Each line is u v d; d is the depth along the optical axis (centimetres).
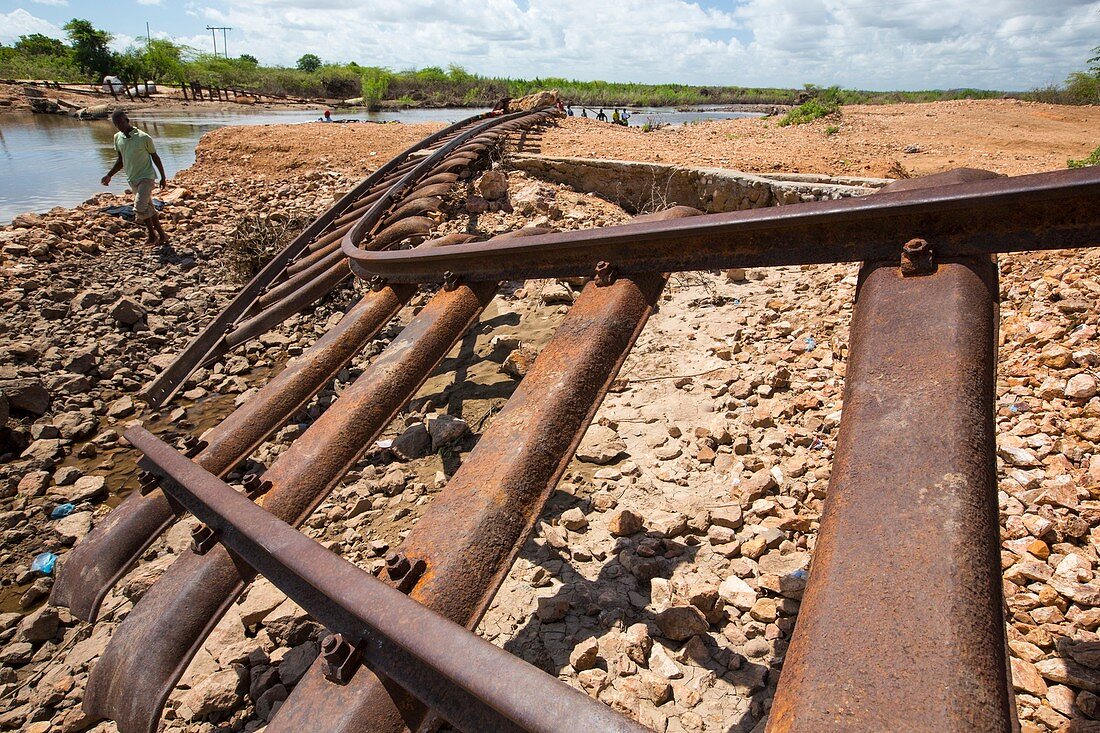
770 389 428
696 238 244
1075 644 228
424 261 348
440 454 423
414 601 153
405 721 158
